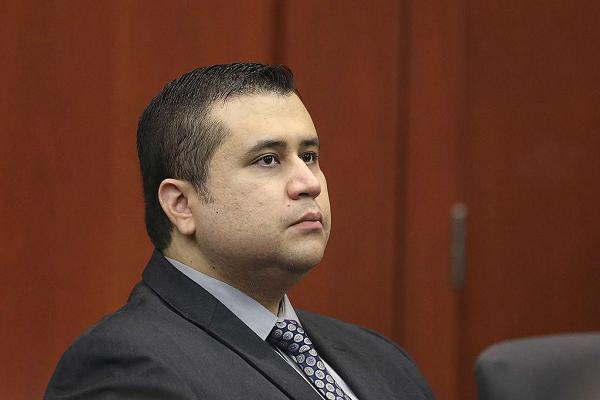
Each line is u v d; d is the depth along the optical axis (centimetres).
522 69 890
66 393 411
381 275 836
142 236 739
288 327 445
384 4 834
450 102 860
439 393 863
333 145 816
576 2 905
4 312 700
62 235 716
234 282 439
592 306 910
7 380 702
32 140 707
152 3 746
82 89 722
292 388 414
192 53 761
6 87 699
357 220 826
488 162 880
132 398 390
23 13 705
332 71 817
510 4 885
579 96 906
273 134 425
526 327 895
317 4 811
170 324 422
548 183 899
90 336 416
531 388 572
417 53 849
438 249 859
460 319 871
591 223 910
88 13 724
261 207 421
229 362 412
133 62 738
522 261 893
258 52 786
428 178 853
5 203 700
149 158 450
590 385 580
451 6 860
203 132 431
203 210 430
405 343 850
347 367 466
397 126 841
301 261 423
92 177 724
